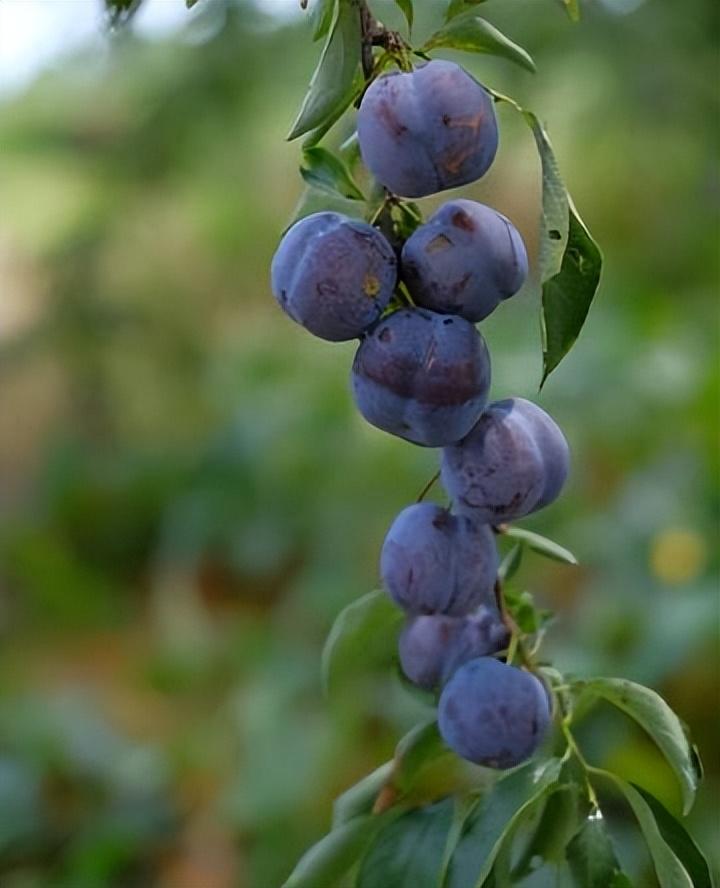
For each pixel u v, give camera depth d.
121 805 2.06
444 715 0.88
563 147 2.55
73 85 2.79
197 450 2.88
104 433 3.10
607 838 0.90
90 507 3.02
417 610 0.88
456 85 0.81
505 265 0.83
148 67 2.51
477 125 0.81
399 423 0.84
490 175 2.67
